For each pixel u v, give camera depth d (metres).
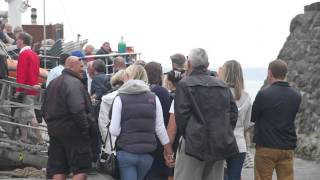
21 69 10.72
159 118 7.38
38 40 20.52
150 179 8.21
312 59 14.24
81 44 17.09
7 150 11.07
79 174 7.39
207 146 6.42
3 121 10.49
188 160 6.68
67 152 7.41
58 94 7.31
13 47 13.55
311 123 13.57
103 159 8.30
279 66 7.56
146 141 7.25
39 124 11.27
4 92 10.70
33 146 10.83
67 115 7.30
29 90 10.88
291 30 15.59
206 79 6.62
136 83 7.30
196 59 6.67
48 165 7.56
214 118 6.51
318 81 13.71
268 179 7.62
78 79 7.42
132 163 7.23
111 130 7.23
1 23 15.99
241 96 7.68
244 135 7.87
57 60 15.14
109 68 15.27
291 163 7.66
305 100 13.91
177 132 7.32
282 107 7.48
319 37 14.23
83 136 7.36
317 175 11.18
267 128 7.52
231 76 7.69
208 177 6.80
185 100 6.51
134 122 7.22
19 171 10.59
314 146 13.07
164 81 9.09
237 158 7.74
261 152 7.59
